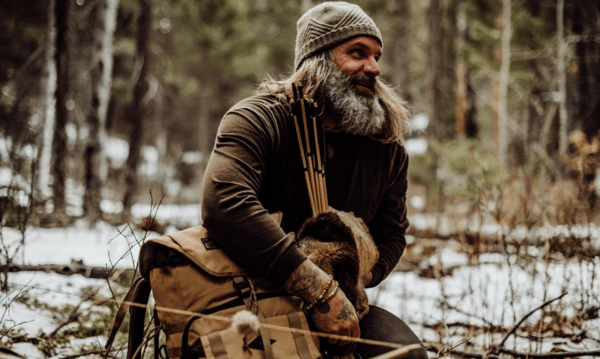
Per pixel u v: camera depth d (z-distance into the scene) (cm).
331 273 158
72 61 962
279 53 2455
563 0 1039
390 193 200
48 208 714
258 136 162
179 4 2039
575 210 306
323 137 176
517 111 1470
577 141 370
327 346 159
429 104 1295
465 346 250
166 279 151
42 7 1271
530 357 228
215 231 150
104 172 802
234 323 121
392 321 177
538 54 1271
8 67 1230
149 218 187
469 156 473
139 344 170
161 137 1706
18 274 363
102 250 512
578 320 263
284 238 150
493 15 1330
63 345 241
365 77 180
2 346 189
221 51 2205
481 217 328
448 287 386
